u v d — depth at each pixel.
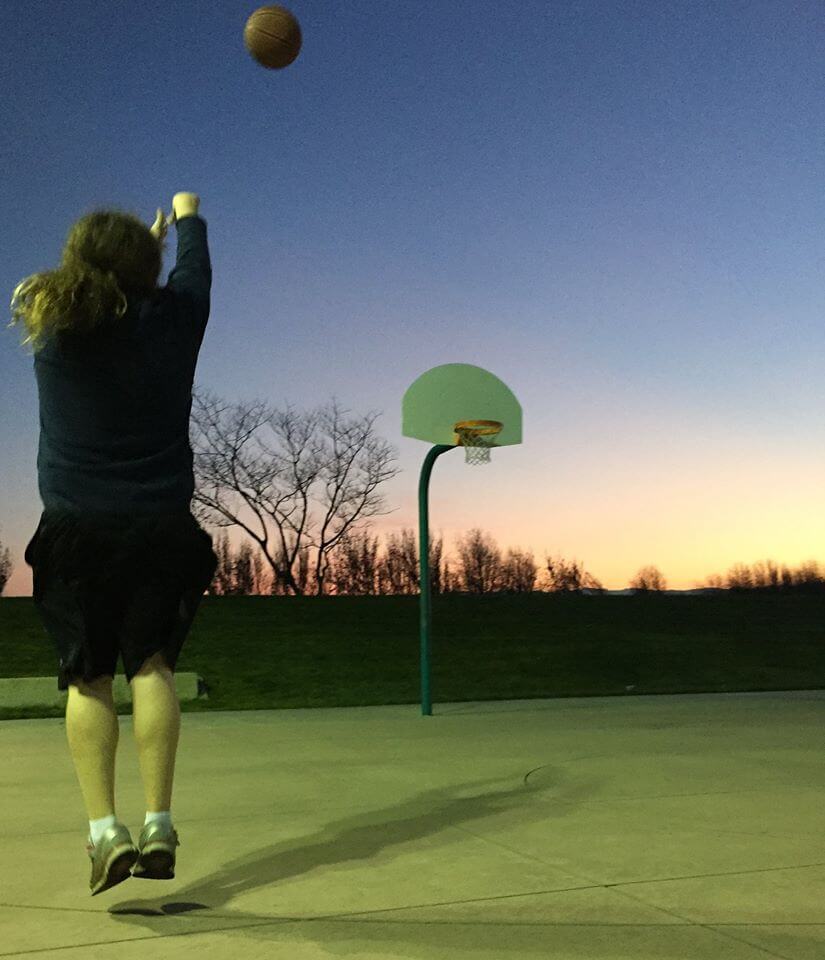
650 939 2.60
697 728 7.84
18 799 4.76
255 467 44.12
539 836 3.83
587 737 7.23
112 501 2.73
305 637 17.69
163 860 2.68
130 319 2.81
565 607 25.00
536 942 2.57
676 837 3.81
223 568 45.59
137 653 2.83
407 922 2.74
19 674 13.40
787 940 2.60
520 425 11.19
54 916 2.81
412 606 24.06
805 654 17.67
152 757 2.76
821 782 5.14
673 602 27.33
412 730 7.75
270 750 6.50
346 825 4.05
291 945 2.55
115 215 2.92
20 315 2.81
